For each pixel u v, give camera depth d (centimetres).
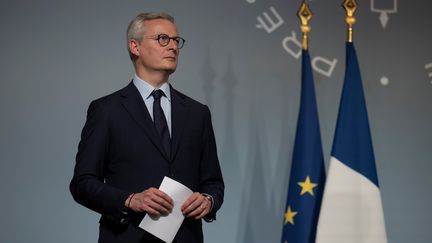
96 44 549
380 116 570
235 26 564
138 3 555
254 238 553
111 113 391
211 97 557
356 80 469
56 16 546
